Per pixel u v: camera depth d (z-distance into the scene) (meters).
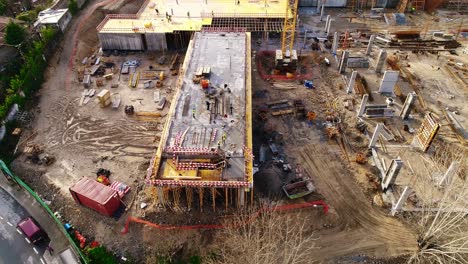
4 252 34.59
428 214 33.03
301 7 76.00
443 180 38.38
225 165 34.72
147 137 46.06
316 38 65.56
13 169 42.19
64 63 58.34
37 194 39.53
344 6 75.81
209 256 34.00
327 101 51.59
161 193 35.81
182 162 35.03
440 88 53.88
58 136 46.38
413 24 70.62
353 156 43.22
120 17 64.75
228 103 41.53
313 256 34.00
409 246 34.47
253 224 34.09
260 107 50.44
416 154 43.03
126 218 36.47
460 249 29.84
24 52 56.03
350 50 62.75
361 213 37.16
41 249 34.84
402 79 55.72
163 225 35.59
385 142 44.75
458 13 74.00
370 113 48.41
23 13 67.56
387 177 38.06
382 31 68.38
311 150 44.06
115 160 43.06
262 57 61.19
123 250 34.56
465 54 61.72
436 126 40.31
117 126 47.75
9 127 46.28
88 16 67.69
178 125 38.97
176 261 34.00
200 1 70.06
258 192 38.53
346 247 34.62
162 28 61.34
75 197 37.19
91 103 51.38
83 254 34.19
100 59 60.22
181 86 44.28
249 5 68.06
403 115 47.84
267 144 44.72
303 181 39.25
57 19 61.44
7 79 52.25
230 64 48.03
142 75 56.78
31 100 51.19
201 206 36.22
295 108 50.00
